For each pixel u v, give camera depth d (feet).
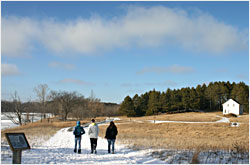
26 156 36.65
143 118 314.14
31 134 85.97
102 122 249.96
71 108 325.01
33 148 47.34
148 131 120.78
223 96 429.79
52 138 75.92
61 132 109.19
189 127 154.40
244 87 422.00
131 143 57.47
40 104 250.16
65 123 222.28
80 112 333.62
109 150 44.80
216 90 425.28
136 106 425.69
